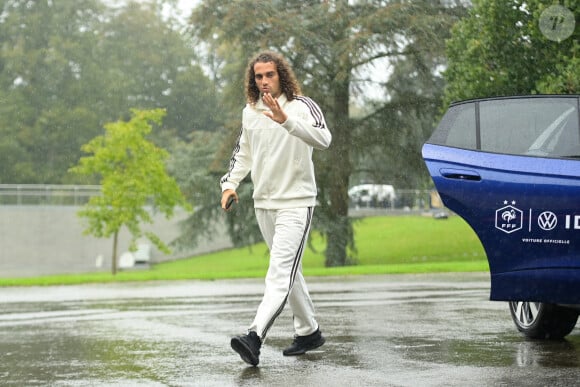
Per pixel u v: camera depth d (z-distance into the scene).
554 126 7.66
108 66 99.56
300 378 6.95
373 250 57.59
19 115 91.88
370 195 47.19
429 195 66.12
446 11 41.75
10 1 98.50
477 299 13.78
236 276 24.36
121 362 8.13
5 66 95.12
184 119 100.50
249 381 6.88
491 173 7.51
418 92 43.94
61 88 95.81
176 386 6.80
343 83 42.44
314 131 7.62
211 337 9.84
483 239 7.46
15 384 7.13
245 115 8.05
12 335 10.70
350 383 6.68
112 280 24.23
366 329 10.09
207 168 46.50
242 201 45.25
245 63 42.53
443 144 7.87
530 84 29.77
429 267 24.31
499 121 7.79
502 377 6.84
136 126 43.47
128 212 43.72
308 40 41.25
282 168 7.89
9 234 59.25
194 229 48.44
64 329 11.23
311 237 45.06
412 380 6.75
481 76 29.88
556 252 7.22
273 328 10.43
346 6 42.25
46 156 92.31
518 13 28.98
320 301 14.03
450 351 8.22
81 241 60.47
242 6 41.56
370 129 42.88
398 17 40.34
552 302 7.30
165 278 24.39
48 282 23.70
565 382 6.62
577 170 7.28
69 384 7.07
